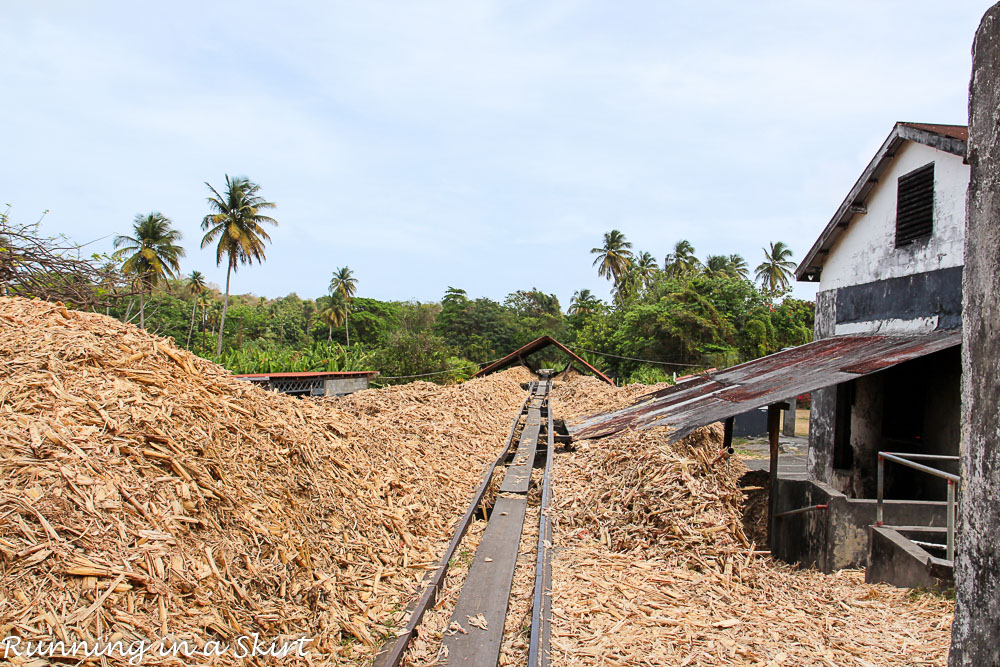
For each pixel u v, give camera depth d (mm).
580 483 7418
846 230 10609
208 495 3734
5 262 6984
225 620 3146
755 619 4266
